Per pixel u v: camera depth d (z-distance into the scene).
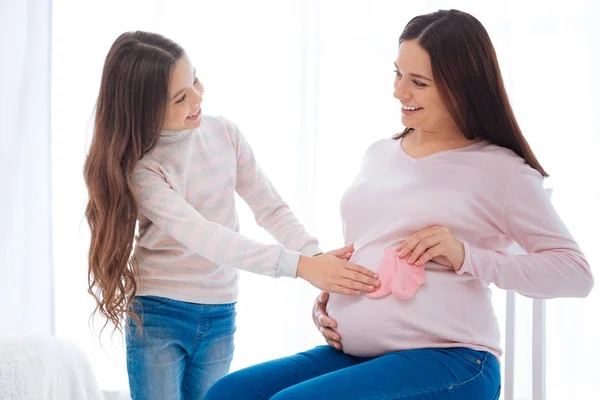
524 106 2.49
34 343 1.75
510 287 1.41
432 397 1.32
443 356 1.38
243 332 2.65
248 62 2.63
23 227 2.71
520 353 2.46
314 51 2.58
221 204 1.83
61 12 2.70
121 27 2.68
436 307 1.41
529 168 1.45
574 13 2.46
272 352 2.65
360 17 2.57
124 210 1.69
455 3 2.50
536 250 1.44
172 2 2.65
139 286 1.79
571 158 2.48
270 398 1.32
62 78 2.71
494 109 1.46
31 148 2.69
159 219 1.67
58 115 2.72
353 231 1.56
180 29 2.65
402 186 1.49
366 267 1.49
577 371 2.50
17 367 1.63
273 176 2.62
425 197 1.46
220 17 2.64
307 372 1.46
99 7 2.68
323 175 2.60
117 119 1.69
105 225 1.71
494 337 1.47
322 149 2.59
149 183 1.70
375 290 1.44
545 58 2.48
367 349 1.45
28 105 2.67
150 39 1.72
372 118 2.57
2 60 2.70
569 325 2.49
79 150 2.72
